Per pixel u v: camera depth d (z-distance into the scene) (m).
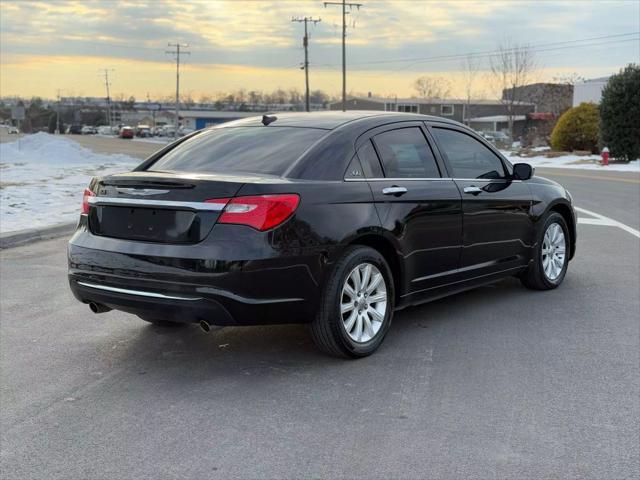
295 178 4.43
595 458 3.29
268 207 4.14
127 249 4.34
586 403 3.96
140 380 4.38
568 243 7.03
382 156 5.01
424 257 5.18
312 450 3.38
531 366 4.60
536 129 60.09
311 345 5.07
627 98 31.47
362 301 4.73
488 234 5.82
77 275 4.61
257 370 4.55
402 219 4.91
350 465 3.23
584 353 4.87
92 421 3.75
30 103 173.62
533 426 3.65
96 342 5.19
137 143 67.00
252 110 141.25
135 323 5.71
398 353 4.87
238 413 3.85
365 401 4.00
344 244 4.48
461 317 5.82
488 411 3.85
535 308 6.12
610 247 9.30
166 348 5.04
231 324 4.17
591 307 6.15
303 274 4.29
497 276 6.09
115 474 3.16
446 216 5.32
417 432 3.58
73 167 25.16
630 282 7.16
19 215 11.85
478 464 3.23
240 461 3.27
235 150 4.95
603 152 30.91
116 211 4.50
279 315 4.26
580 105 38.91
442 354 4.85
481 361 4.70
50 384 4.32
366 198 4.68
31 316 5.91
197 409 3.91
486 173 5.97
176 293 4.14
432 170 5.39
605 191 18.33
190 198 4.18
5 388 4.25
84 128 133.12
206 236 4.12
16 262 8.34
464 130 5.89
